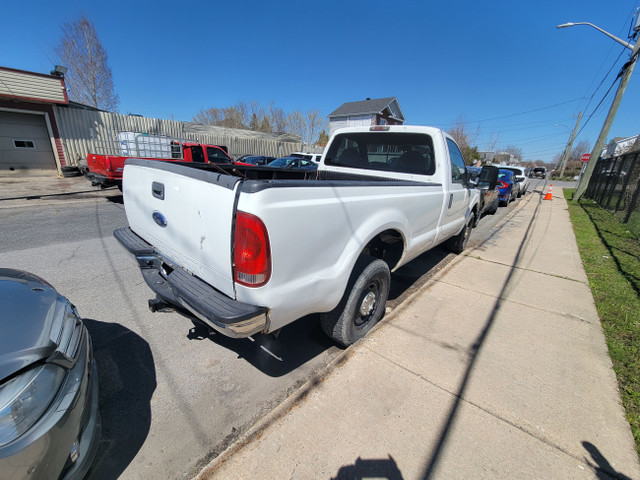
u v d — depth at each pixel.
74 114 13.94
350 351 2.62
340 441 1.84
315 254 2.01
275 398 2.28
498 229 8.02
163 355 2.68
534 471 1.70
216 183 1.82
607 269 5.03
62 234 5.87
